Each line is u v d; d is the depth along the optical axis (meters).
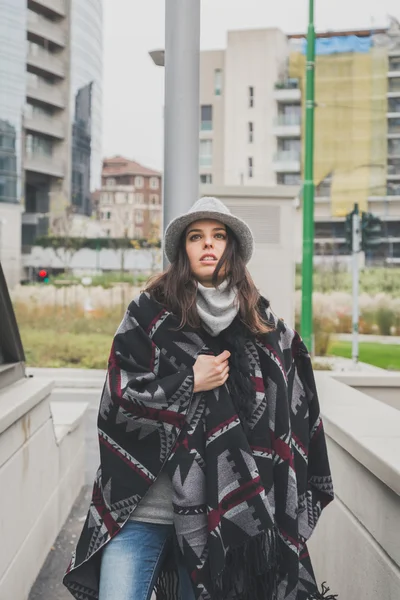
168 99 3.71
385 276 23.56
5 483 2.83
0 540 2.75
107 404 1.95
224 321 1.92
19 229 51.47
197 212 1.98
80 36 62.03
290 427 1.98
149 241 34.41
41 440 3.59
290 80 52.97
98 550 1.94
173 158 3.71
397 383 4.49
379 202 31.92
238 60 53.62
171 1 3.67
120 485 1.92
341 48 32.84
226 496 1.86
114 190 75.12
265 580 1.88
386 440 2.35
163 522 1.96
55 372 15.65
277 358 1.98
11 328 3.45
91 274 32.25
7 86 56.25
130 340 1.99
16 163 55.91
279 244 7.14
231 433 1.88
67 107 62.97
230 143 54.16
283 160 53.41
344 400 3.24
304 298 12.84
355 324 15.72
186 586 1.99
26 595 3.26
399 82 31.92
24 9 57.84
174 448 1.89
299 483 2.02
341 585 2.67
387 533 2.12
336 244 29.92
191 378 1.88
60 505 4.25
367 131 32.06
